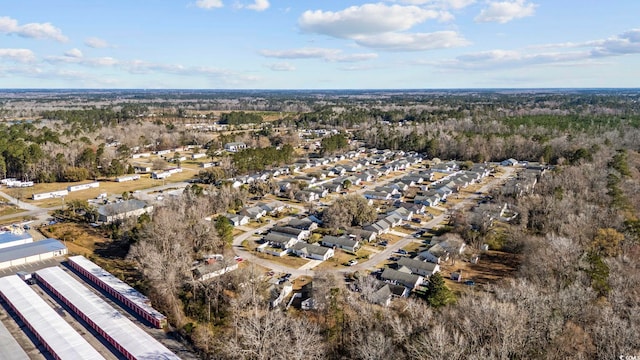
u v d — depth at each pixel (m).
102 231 105.44
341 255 96.00
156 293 75.31
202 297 74.81
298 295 76.00
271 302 71.56
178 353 60.56
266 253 96.56
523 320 54.03
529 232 103.75
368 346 51.62
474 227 105.56
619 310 61.44
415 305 62.84
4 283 76.00
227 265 80.62
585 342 55.50
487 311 54.19
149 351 58.12
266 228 112.25
